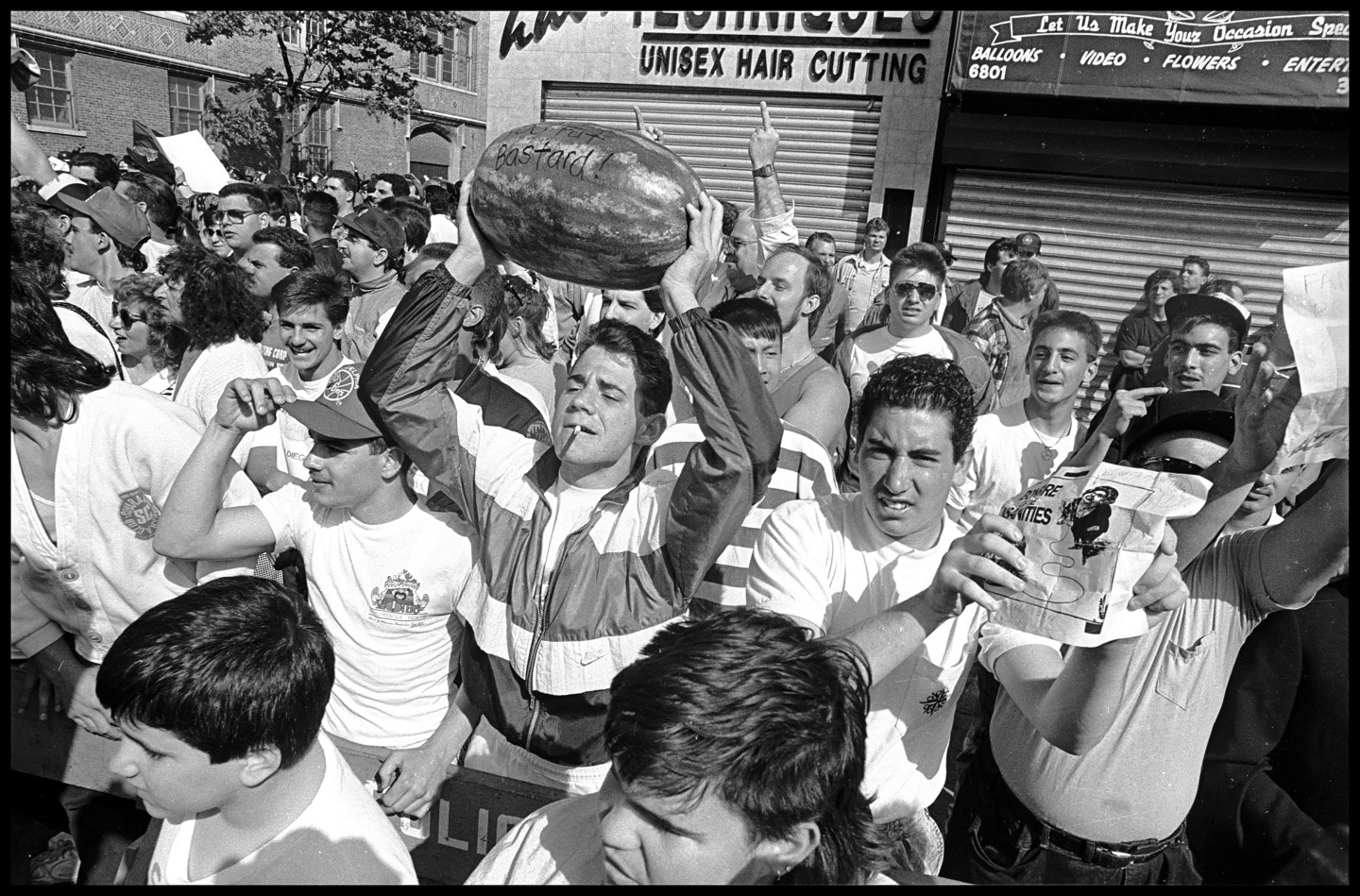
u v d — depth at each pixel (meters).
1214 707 2.30
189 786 1.58
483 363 4.21
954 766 3.49
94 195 6.04
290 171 23.09
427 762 2.46
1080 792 2.32
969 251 12.16
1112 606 1.55
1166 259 11.11
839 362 5.50
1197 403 2.36
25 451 2.59
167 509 2.52
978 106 11.32
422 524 2.61
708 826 1.26
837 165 12.90
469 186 2.47
